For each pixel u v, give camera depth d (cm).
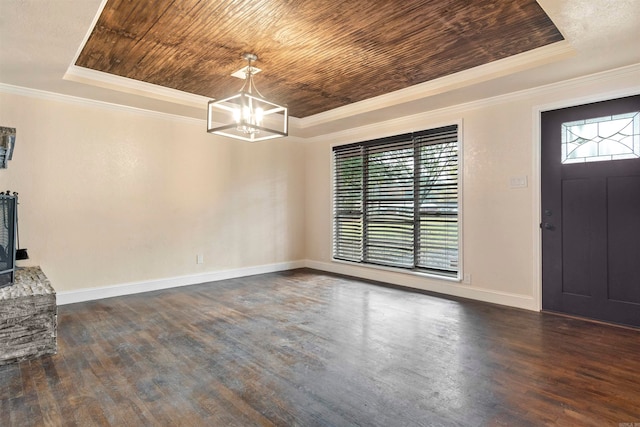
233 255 525
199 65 332
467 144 409
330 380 219
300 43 288
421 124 452
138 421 177
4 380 218
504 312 354
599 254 325
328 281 500
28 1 207
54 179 379
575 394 201
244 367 236
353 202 542
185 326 315
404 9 239
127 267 429
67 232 388
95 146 405
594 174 327
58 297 382
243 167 536
